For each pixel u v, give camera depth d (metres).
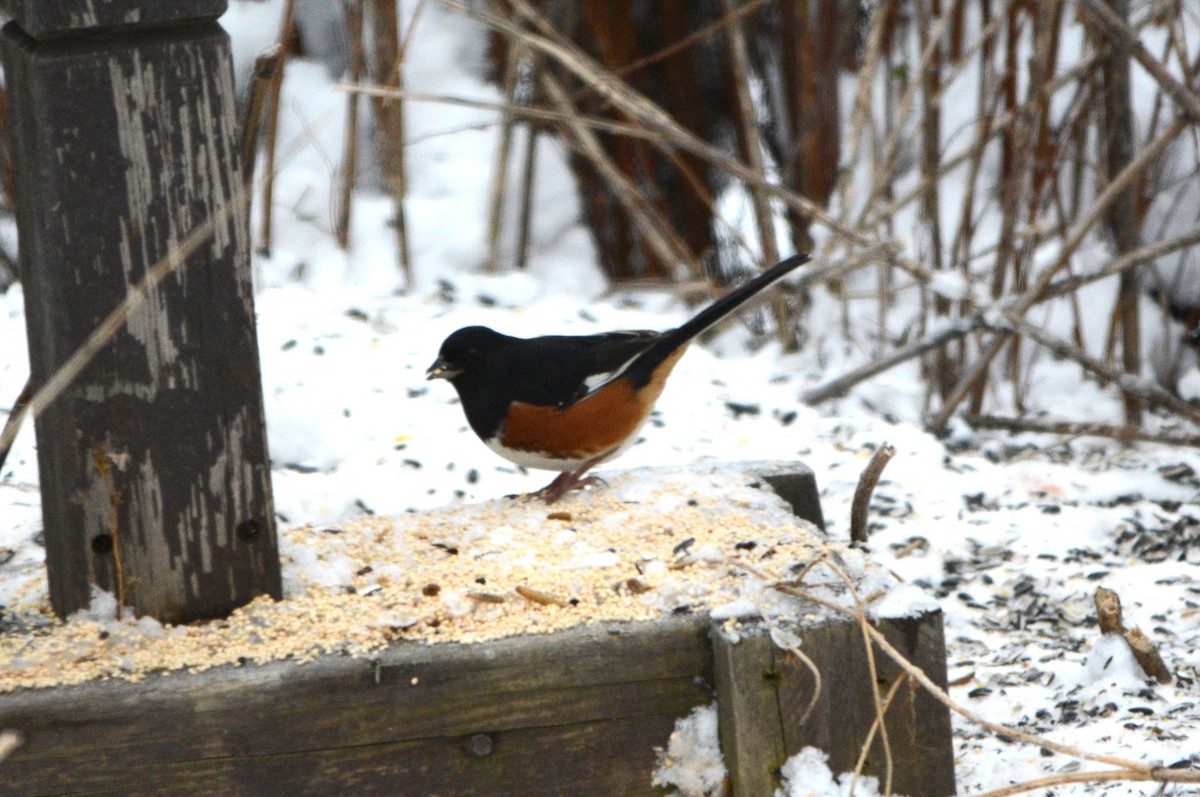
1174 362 11.77
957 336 10.98
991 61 11.19
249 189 5.76
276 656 5.20
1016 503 9.71
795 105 14.19
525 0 12.72
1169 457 10.70
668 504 6.63
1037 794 6.12
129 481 5.34
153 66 4.96
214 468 5.44
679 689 5.36
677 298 12.29
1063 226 11.35
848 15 13.49
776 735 5.19
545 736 5.31
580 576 5.79
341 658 5.17
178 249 5.14
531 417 6.96
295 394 9.79
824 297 13.12
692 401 10.49
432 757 5.25
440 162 13.13
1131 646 7.26
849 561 5.66
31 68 4.87
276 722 5.12
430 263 12.23
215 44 5.03
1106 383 11.95
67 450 5.27
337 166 12.80
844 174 12.05
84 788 5.04
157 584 5.46
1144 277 12.34
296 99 12.88
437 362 7.06
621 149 14.13
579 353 7.00
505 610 5.52
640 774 5.38
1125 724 6.71
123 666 5.16
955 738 6.80
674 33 14.34
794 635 5.16
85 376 5.18
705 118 14.85
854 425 10.53
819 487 9.65
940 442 10.84
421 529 6.41
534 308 11.43
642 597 5.55
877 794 5.26
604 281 12.88
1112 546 9.20
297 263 11.73
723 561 5.81
